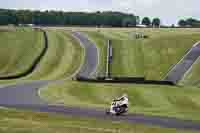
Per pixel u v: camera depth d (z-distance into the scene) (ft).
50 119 147.64
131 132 127.65
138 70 398.62
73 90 259.19
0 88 278.87
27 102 208.85
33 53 461.37
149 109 198.08
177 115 182.50
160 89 262.47
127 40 556.51
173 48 474.90
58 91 258.57
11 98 224.94
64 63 431.02
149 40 543.80
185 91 257.34
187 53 448.65
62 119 148.87
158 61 426.51
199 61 405.80
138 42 534.37
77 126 131.64
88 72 390.42
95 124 139.85
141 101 224.12
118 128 133.28
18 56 441.68
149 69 401.70
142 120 159.74
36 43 521.24
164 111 193.77
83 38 612.29
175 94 246.06
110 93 248.32
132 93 246.88
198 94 247.70
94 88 264.52
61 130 121.19
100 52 492.13
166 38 543.80
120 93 248.32
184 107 209.67
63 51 490.90
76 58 457.68
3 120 136.26
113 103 171.42
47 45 517.55
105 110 184.14
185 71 378.73
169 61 425.28
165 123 156.56
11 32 607.37
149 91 254.06
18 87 285.23
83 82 298.35
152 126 144.97
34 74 379.55
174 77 363.35
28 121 136.98
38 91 261.44
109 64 423.23
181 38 536.42
